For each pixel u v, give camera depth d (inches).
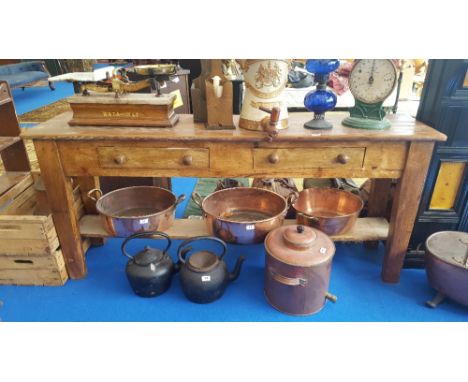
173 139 66.9
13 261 78.3
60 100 272.2
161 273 75.2
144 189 89.4
